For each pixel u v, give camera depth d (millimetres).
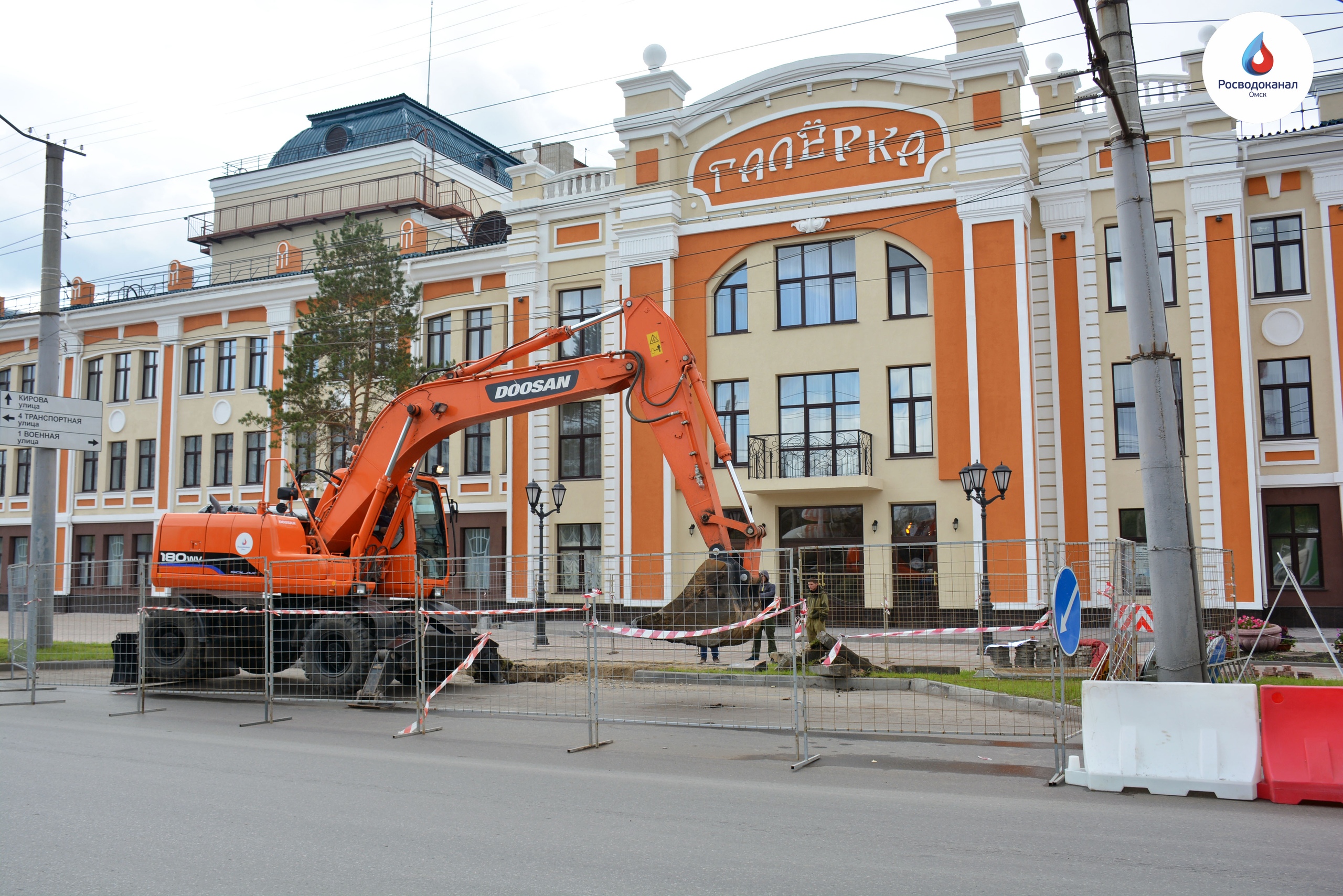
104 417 39344
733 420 27703
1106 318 25172
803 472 26641
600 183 30406
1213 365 24125
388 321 30031
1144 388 9781
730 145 27875
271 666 11836
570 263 30453
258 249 43375
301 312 35344
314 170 42875
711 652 12695
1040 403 25531
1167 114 24844
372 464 14633
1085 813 6859
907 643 13391
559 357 30406
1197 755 7465
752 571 11508
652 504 27938
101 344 39625
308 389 29391
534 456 30188
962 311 25109
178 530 14734
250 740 10164
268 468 32531
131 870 5551
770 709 11969
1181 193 24703
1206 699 7543
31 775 8227
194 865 5637
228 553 14406
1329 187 24062
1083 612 11578
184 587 14578
